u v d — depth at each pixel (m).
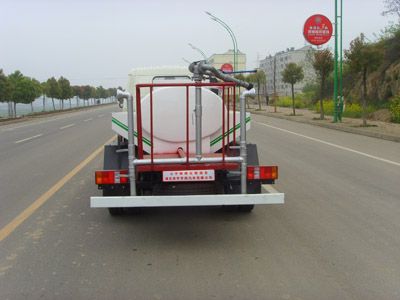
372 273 4.79
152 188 6.05
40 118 40.00
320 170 10.77
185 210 7.42
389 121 24.00
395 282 4.57
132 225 6.64
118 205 5.50
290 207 7.47
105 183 6.06
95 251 5.55
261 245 5.69
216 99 6.12
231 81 5.98
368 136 18.41
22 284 4.61
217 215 7.10
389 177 9.85
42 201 8.11
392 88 28.00
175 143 6.19
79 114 46.97
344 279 4.64
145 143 6.17
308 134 19.52
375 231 6.18
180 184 5.87
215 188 5.92
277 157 12.90
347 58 21.34
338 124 22.81
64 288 4.50
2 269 5.00
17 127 28.64
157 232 6.31
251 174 6.02
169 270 4.94
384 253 5.36
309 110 40.25
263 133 20.14
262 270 4.89
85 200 8.16
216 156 5.90
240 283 4.57
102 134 21.39
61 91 65.81
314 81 55.38
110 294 4.36
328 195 8.27
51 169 11.58
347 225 6.46
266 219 6.84
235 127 6.21
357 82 33.75
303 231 6.21
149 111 6.05
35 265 5.11
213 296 4.30
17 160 13.44
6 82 39.00
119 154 6.39
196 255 5.39
